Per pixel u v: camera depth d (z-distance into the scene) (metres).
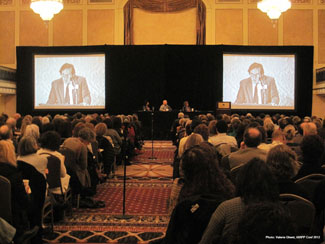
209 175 2.67
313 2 19.14
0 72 17.83
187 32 19.41
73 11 19.66
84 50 18.11
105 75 17.91
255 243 1.39
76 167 5.58
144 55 17.84
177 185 3.31
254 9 19.22
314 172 3.64
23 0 19.83
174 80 18.00
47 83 18.31
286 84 17.84
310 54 17.86
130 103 18.00
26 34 19.81
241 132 6.60
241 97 17.81
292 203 2.69
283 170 2.88
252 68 17.78
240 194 2.25
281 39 19.23
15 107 19.89
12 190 3.42
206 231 2.31
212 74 17.86
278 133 5.23
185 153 2.77
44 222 5.16
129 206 6.09
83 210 5.83
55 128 7.21
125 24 19.42
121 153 9.66
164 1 19.38
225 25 19.27
